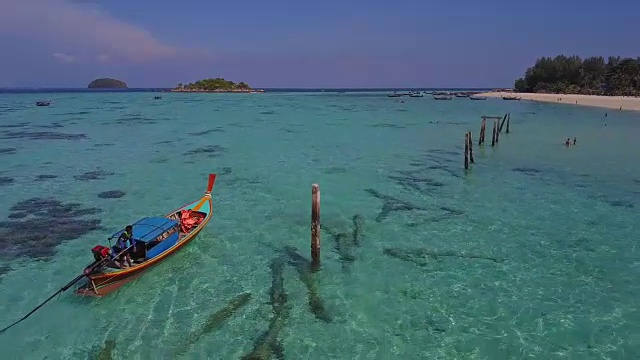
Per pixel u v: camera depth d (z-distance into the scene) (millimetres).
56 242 22734
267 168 38531
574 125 71938
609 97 136500
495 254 21469
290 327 15867
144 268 18562
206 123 72375
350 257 21109
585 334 15352
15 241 22750
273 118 82500
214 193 30984
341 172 37219
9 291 18047
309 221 25750
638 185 33594
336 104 131250
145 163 40188
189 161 41156
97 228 24641
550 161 42406
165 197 30141
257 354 14469
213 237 23359
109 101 138500
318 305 17188
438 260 20859
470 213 27141
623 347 14664
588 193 31484
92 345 14922
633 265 20297
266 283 18781
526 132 63562
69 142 51188
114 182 33688
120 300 17453
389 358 14273
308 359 14266
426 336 15367
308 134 59750
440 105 126000
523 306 17078
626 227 24891
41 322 16109
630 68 151000
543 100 137000
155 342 15047
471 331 15609
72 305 17125
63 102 131375
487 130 65562
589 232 24188
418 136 58812
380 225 25078
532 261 20750
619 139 56219
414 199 29828
